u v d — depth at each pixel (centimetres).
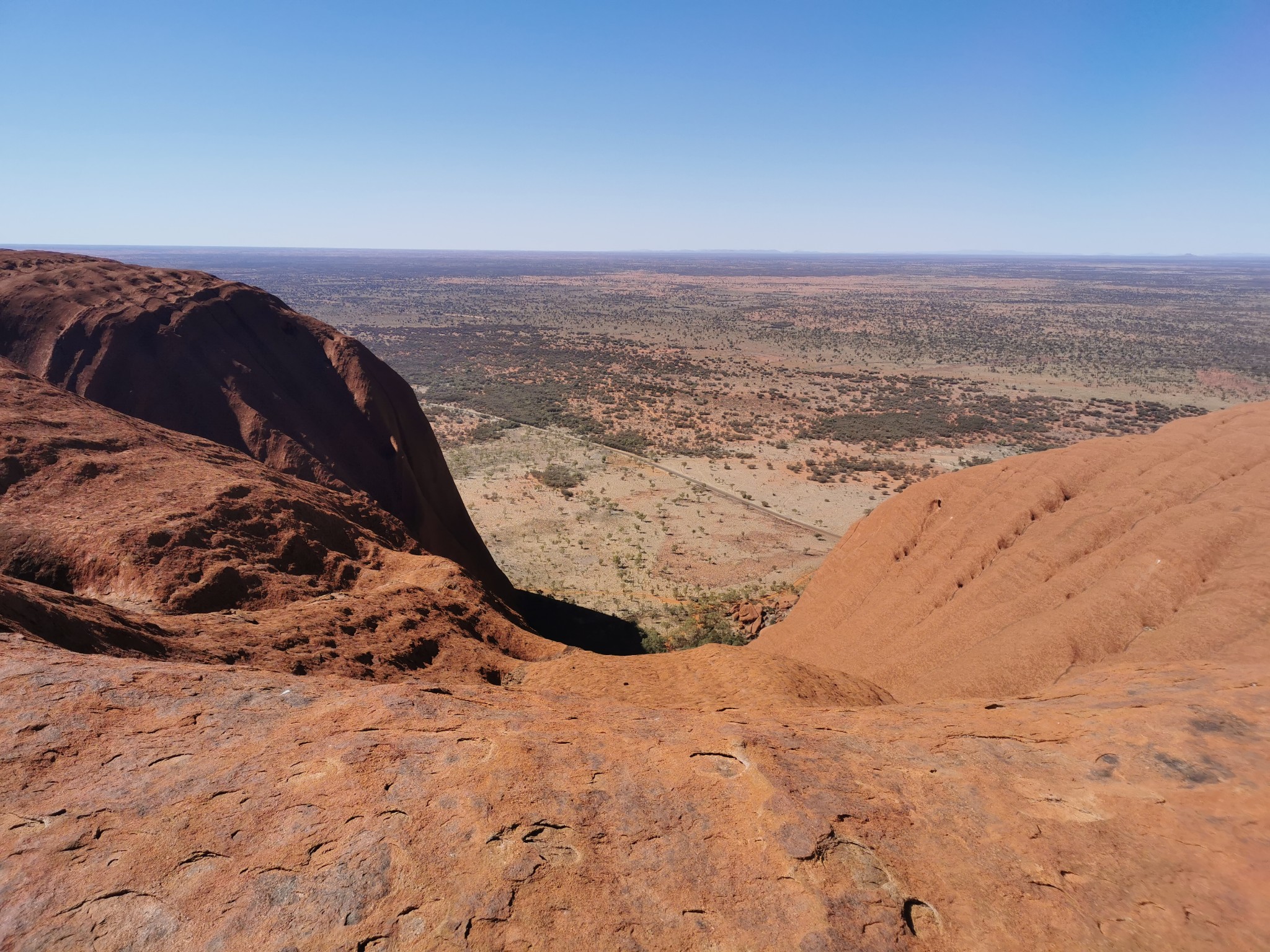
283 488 2069
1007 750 858
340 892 543
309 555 1784
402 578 1908
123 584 1384
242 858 568
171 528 1549
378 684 997
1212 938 570
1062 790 770
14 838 567
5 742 675
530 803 673
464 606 1812
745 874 619
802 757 822
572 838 637
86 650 948
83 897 519
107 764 670
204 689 840
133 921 503
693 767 779
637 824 671
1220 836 680
